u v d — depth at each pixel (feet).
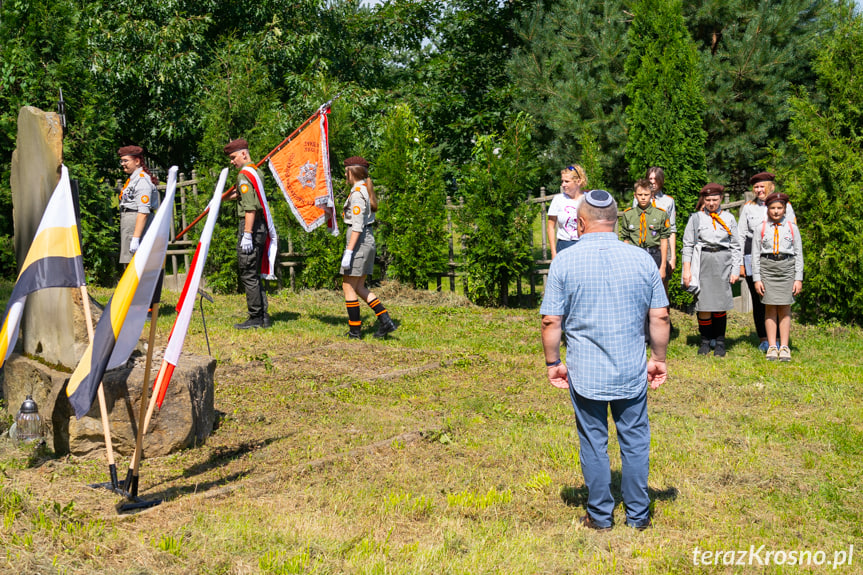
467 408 20.10
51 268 14.47
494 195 38.27
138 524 12.32
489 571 11.20
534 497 14.24
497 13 66.33
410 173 40.40
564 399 21.17
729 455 16.47
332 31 70.28
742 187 54.54
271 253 29.99
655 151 35.53
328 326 31.60
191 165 64.69
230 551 11.45
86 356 13.02
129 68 53.01
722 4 50.37
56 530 11.63
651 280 12.35
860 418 19.26
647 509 12.98
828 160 32.12
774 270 25.79
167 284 41.01
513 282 41.16
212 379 17.60
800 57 49.98
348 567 11.14
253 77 43.27
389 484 14.66
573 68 51.78
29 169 18.01
